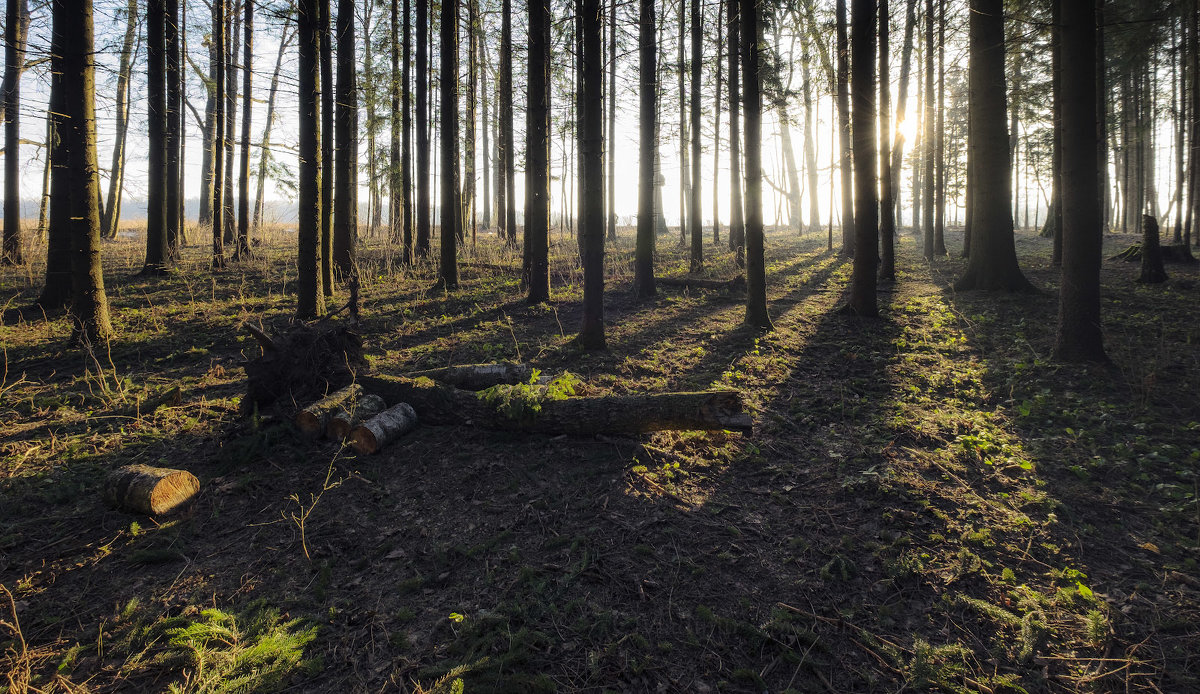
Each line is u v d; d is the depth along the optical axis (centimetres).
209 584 352
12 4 1330
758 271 929
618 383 680
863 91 973
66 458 490
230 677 280
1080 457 506
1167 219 2708
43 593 342
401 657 294
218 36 1330
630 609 328
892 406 627
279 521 412
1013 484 465
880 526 406
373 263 1465
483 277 1374
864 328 952
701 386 677
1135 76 2316
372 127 1619
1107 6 1427
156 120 1288
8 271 1310
